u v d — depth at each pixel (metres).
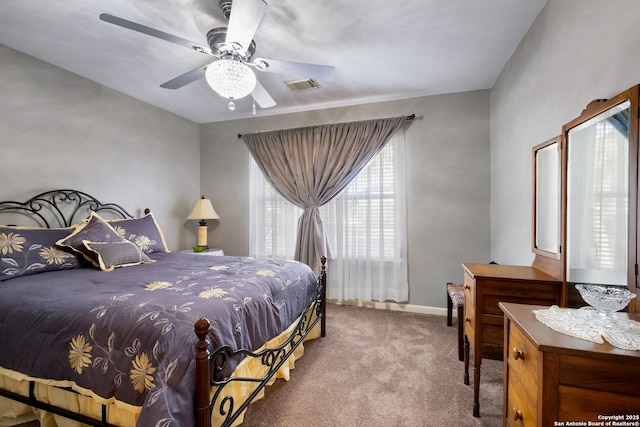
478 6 1.73
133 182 3.16
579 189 1.33
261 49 2.19
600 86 1.24
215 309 1.31
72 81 2.59
